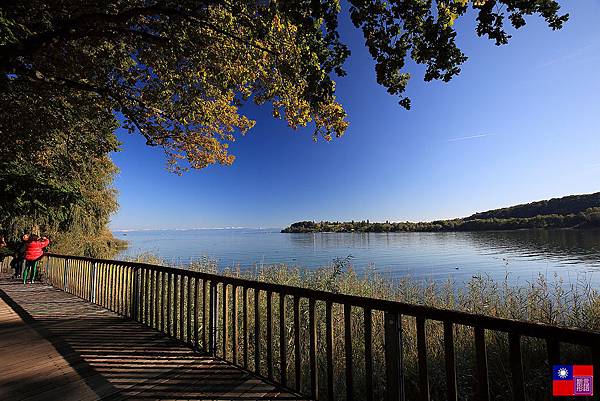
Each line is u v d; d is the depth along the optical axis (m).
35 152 11.07
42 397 3.22
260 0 6.65
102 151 11.94
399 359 2.50
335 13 4.48
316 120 7.55
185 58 8.44
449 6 3.96
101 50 8.47
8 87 7.63
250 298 7.79
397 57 4.39
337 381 4.95
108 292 7.30
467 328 5.88
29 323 5.93
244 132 10.88
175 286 5.05
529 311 6.19
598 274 15.30
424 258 31.70
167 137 10.17
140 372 3.79
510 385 4.46
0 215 11.71
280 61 6.77
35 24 6.42
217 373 3.75
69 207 12.67
